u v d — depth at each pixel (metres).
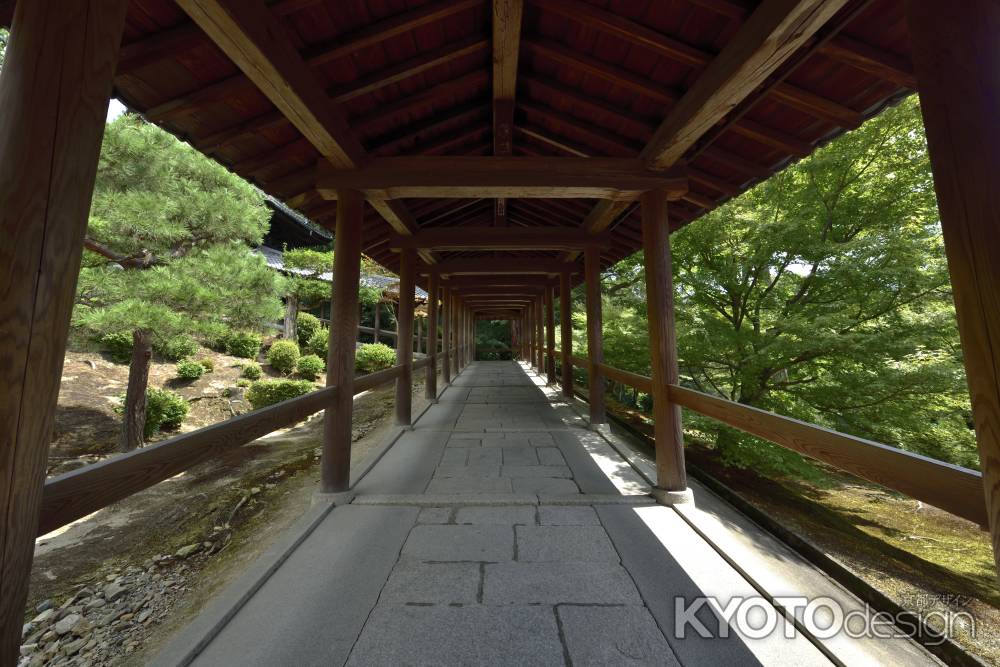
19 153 0.77
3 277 0.74
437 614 1.41
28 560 0.76
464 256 6.57
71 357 8.56
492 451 3.43
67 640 2.20
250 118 2.05
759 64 1.50
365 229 4.09
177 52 1.56
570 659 1.22
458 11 1.75
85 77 0.84
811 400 5.85
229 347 11.59
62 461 5.76
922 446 5.24
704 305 7.10
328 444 2.38
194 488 4.32
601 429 4.08
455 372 9.42
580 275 6.97
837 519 5.19
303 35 1.68
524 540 1.92
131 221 4.84
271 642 1.28
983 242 0.78
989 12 0.82
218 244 6.47
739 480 6.43
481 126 2.82
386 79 1.98
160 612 2.39
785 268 6.48
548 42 1.94
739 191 2.65
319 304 15.38
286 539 1.86
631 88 2.05
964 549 4.43
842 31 1.48
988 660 2.73
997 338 0.76
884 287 5.39
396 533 1.99
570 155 3.10
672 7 1.60
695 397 2.08
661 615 1.41
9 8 1.16
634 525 2.07
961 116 0.82
